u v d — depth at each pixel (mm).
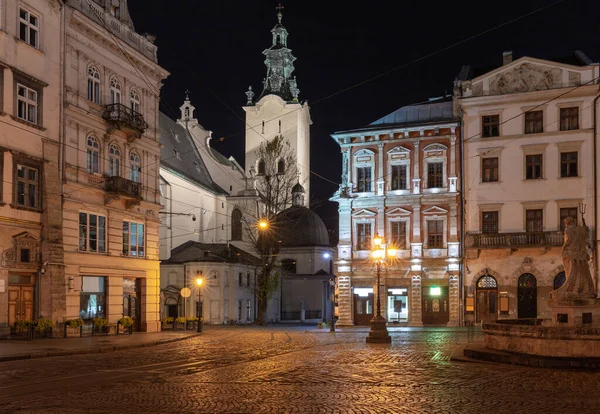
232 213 85438
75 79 38562
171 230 72375
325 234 90188
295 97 100125
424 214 55250
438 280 54500
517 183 52469
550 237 50594
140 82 45688
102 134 41094
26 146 34406
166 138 80562
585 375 17938
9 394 14773
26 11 34781
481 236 52125
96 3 40812
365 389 15516
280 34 101562
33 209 34688
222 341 36000
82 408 12891
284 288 87062
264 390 15359
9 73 33250
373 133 56625
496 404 13430
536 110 52438
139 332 44062
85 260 38750
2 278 32406
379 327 32781
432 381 16906
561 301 23203
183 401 13758
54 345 29891
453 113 55750
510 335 21891
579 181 50875
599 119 50531
